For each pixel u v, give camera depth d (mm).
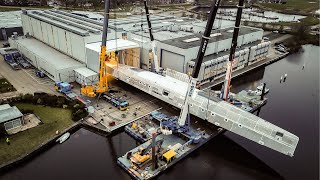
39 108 57031
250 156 48969
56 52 82875
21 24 109875
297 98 73000
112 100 60469
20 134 48531
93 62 68812
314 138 54781
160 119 53688
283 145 45344
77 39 72625
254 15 194000
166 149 46688
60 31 79375
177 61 74500
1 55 89250
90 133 52125
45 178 41000
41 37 92438
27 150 44938
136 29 103562
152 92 61781
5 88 64750
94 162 44844
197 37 84938
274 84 82000
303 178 43781
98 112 57469
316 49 124875
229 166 46062
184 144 47531
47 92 64562
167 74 71250
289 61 105375
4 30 104125
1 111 50438
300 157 48969
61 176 41531
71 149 47688
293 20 183625
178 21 126000
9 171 42219
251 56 92062
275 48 116062
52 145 48312
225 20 133000
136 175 41062
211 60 74938
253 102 66062
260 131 47406
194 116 58625
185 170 44562
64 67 69688
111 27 83938
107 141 50281
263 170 45438
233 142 52938
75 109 56469
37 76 74000
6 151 44344
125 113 57719
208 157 48062
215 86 75938
